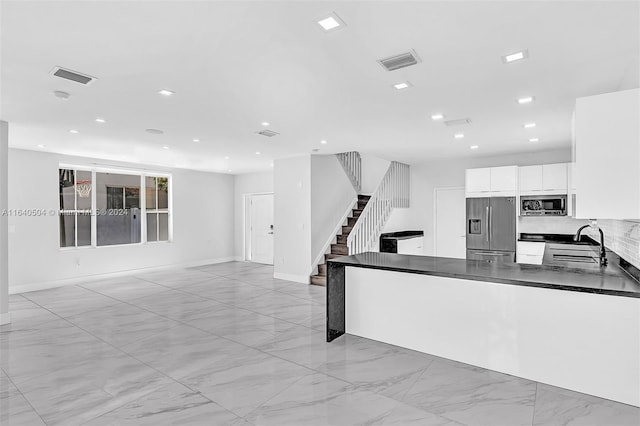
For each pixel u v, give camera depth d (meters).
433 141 5.25
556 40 2.18
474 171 6.36
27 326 4.12
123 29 2.05
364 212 6.68
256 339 3.69
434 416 2.27
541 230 6.28
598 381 2.47
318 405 2.41
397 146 5.66
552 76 2.76
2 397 2.54
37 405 2.43
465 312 3.04
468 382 2.71
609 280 2.62
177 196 8.30
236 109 3.63
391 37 2.16
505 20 1.96
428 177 7.55
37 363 3.11
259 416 2.28
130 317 4.48
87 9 1.83
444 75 2.75
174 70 2.64
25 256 5.91
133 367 3.03
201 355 3.28
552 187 5.73
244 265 8.80
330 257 6.79
